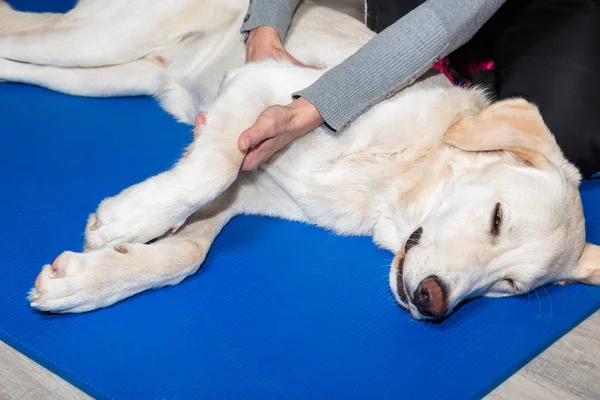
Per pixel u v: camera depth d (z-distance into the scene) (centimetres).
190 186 229
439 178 252
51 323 220
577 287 268
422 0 318
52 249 248
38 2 434
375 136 255
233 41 315
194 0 314
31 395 201
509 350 234
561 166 251
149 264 228
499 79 316
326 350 224
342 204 263
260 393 205
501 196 236
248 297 240
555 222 238
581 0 308
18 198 271
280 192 270
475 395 215
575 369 235
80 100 340
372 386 213
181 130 323
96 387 200
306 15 311
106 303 225
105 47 321
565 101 294
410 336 234
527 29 310
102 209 229
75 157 297
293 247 267
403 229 256
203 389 204
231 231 271
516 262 238
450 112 258
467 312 250
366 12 337
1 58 336
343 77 241
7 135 308
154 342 218
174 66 327
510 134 244
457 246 231
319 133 254
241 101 246
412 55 244
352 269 259
